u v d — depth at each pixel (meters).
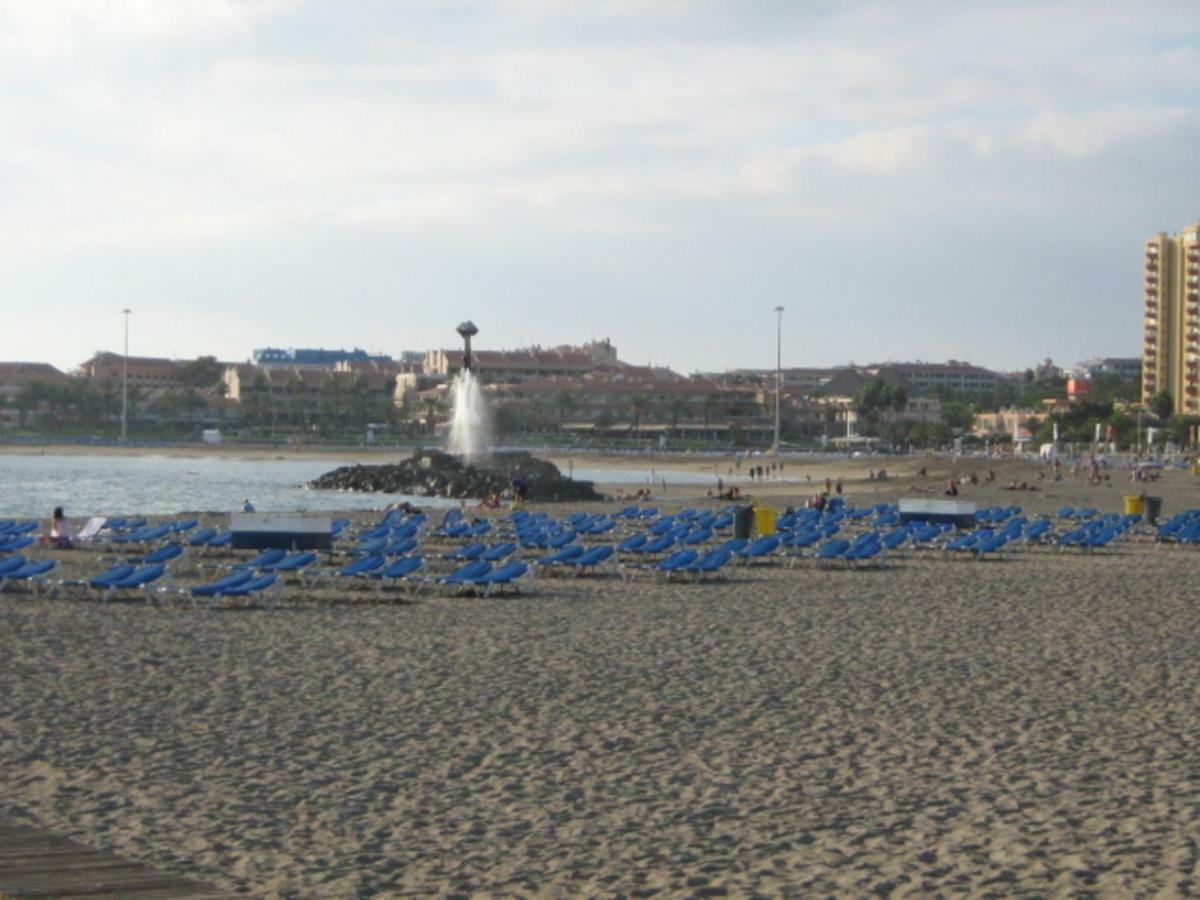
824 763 14.16
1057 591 29.50
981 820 12.09
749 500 72.75
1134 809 12.45
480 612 25.30
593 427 186.88
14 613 24.12
